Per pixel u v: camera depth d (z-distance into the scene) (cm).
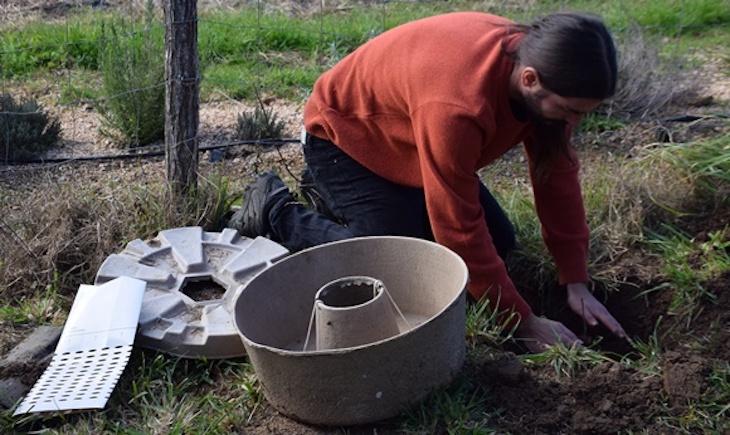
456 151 260
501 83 259
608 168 405
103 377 272
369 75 298
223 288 325
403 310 289
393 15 661
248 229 354
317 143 324
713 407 261
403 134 295
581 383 269
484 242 277
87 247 351
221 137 477
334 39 600
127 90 473
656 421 258
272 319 279
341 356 230
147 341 292
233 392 276
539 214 315
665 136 440
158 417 266
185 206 373
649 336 319
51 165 440
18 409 263
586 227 317
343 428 249
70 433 259
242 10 681
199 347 286
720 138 399
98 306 297
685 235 360
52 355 288
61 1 711
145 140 481
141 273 324
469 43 265
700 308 318
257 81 548
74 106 529
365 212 320
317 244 334
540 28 248
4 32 634
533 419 260
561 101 245
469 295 313
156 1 675
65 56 591
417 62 272
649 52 513
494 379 273
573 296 320
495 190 400
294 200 358
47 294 330
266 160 446
